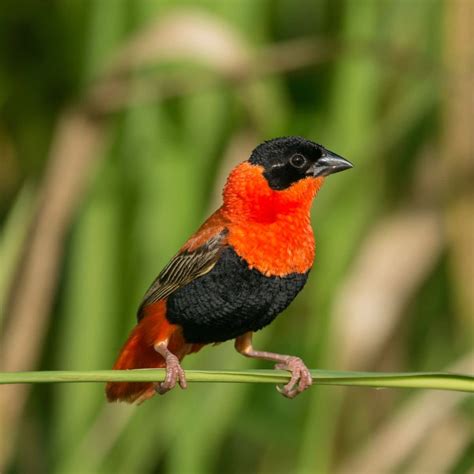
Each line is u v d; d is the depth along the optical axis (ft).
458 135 38.60
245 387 39.60
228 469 42.88
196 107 38.93
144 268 38.37
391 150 40.50
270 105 39.65
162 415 38.24
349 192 39.01
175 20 36.40
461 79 38.55
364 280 39.24
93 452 38.22
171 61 38.65
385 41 39.50
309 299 40.78
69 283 39.52
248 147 38.88
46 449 42.63
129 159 38.96
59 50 45.03
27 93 45.93
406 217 39.91
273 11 42.39
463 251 38.81
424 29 39.58
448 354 42.96
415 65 38.88
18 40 46.29
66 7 42.70
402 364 42.86
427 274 39.93
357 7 39.68
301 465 38.42
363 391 42.70
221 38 36.42
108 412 38.58
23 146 46.03
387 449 37.86
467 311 39.04
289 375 22.08
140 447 38.32
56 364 42.32
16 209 36.37
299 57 37.42
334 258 38.81
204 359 38.81
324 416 38.17
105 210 38.55
